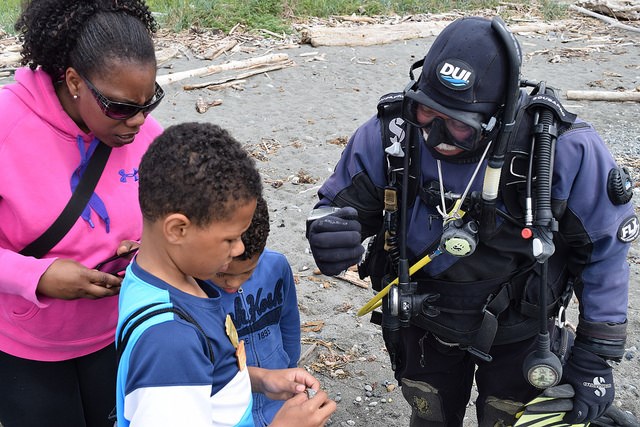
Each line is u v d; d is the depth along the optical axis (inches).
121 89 75.0
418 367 101.2
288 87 346.3
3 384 88.6
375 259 95.7
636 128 303.1
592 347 87.0
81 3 75.0
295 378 76.3
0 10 455.8
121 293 65.8
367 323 166.9
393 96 86.7
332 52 406.3
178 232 60.6
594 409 88.7
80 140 81.2
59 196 80.3
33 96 78.1
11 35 399.9
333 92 342.3
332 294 178.2
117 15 76.0
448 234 81.0
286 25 446.9
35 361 87.4
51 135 79.3
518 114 78.4
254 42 416.5
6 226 81.0
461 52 73.6
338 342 160.1
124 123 78.0
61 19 74.2
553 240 86.2
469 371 106.3
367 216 92.4
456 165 82.7
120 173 85.5
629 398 141.3
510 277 88.7
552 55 417.4
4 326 85.5
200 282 69.4
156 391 57.0
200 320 63.1
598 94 337.1
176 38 411.2
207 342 61.5
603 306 85.7
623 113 322.3
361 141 89.0
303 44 422.3
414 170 84.5
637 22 501.0
